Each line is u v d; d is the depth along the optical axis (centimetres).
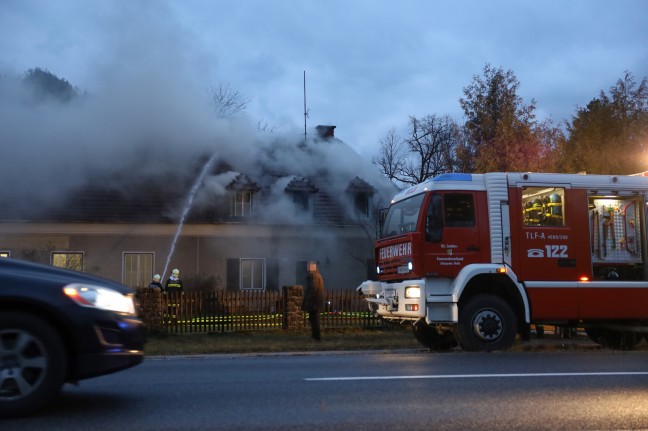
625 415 582
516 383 743
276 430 527
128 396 664
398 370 856
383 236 1312
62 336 564
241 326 1694
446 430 530
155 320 1619
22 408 545
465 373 822
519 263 1170
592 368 873
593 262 1205
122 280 2766
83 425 535
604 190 1217
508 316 1153
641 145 2230
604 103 2367
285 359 1052
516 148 2025
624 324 1232
